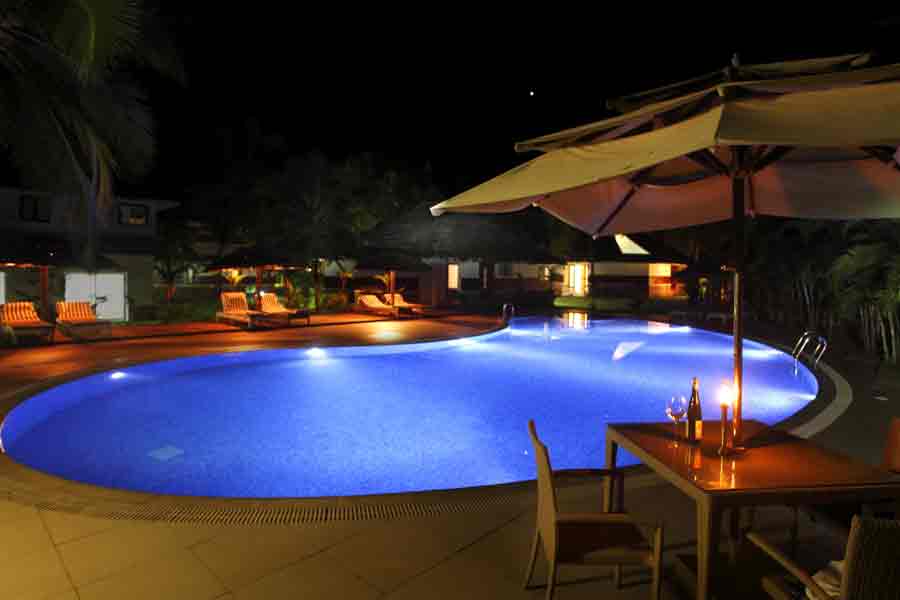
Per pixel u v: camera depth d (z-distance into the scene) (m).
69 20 9.09
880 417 7.56
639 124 3.81
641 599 3.28
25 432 8.77
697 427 3.72
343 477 7.15
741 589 3.24
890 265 12.62
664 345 18.78
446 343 17.41
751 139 2.46
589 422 9.76
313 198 26.45
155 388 11.62
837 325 17.00
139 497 4.67
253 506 4.52
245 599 3.27
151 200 21.38
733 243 3.72
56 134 10.43
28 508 4.43
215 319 21.36
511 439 8.75
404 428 9.20
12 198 18.50
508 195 3.43
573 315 27.36
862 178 4.98
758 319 23.83
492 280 37.12
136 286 21.12
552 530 3.04
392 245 29.72
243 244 26.88
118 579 3.47
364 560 3.72
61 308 16.08
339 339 16.55
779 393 11.98
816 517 3.46
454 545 3.94
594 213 5.32
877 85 2.93
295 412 10.03
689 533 4.09
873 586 2.16
